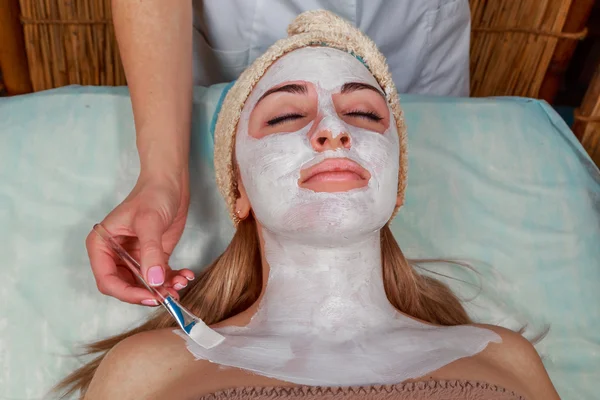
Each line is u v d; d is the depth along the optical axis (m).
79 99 1.28
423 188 1.32
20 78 1.53
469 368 0.89
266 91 1.01
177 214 1.08
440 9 1.48
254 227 1.11
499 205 1.32
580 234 1.31
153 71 1.10
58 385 1.08
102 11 1.50
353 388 0.82
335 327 0.94
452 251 1.29
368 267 0.98
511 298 1.27
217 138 1.08
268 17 1.35
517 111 1.39
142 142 1.07
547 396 0.98
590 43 2.45
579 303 1.27
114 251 0.98
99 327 1.15
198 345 0.92
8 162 1.23
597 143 1.45
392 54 1.50
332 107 0.98
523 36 1.63
